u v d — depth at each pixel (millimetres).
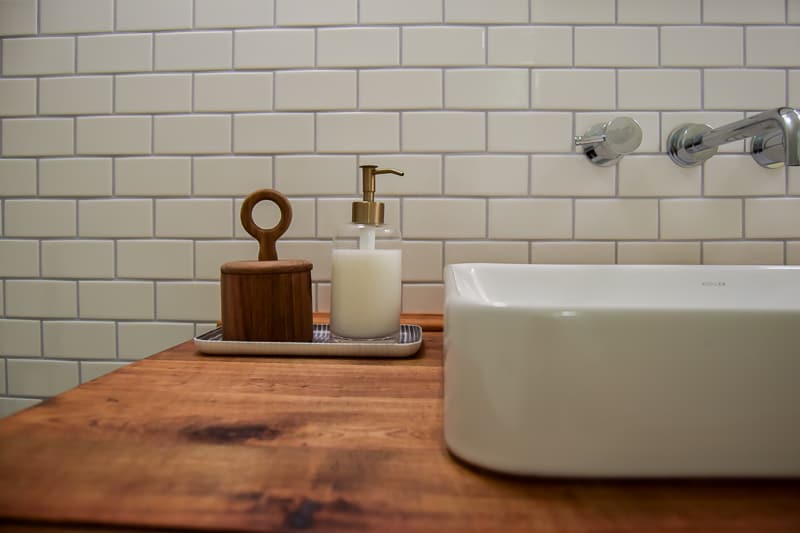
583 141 771
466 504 288
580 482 315
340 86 811
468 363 326
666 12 791
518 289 603
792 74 787
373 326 643
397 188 814
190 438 371
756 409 304
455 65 801
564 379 303
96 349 849
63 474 312
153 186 832
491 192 808
